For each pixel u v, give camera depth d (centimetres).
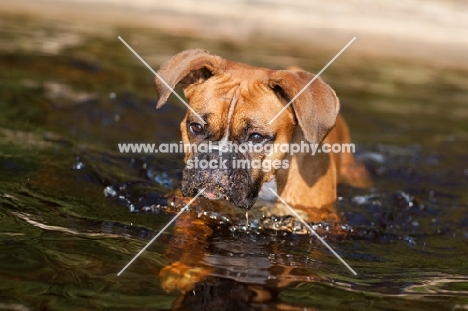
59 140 900
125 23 2083
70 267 516
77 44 1605
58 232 594
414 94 1512
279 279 541
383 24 2688
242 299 489
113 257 547
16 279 483
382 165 1015
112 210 684
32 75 1238
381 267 608
